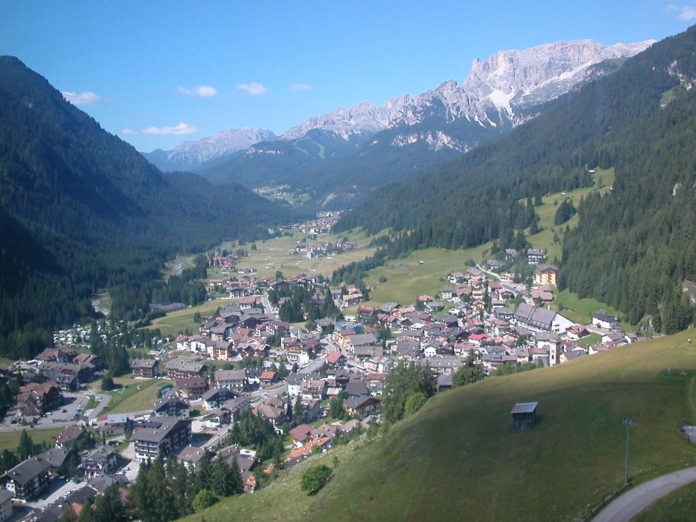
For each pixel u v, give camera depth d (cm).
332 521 8238
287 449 16575
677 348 12788
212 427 19412
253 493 11319
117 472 16338
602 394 10156
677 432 8238
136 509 12394
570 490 7194
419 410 12750
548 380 12119
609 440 8319
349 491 9031
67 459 16575
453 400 12338
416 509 7769
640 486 6969
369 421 17112
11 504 14550
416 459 9288
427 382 14762
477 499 7569
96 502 12406
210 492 11800
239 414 19362
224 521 9925
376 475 9250
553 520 6675
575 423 9144
